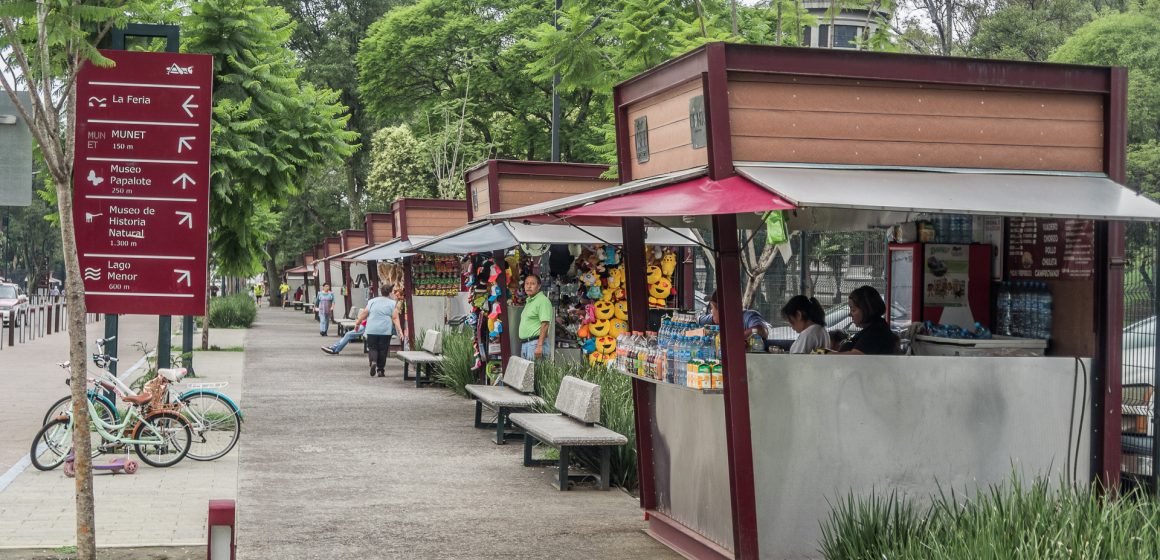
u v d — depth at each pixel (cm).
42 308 3406
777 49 637
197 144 905
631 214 590
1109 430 691
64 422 1003
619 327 1480
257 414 1459
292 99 1636
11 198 671
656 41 1201
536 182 1522
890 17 1347
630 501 914
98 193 895
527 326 1460
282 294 7088
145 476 988
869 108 658
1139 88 2141
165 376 1052
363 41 4041
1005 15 2714
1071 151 700
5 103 671
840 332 905
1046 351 737
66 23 615
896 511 612
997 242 804
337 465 1070
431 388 1850
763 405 648
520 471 1050
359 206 5788
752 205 564
